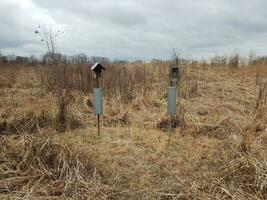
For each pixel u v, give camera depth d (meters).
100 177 3.55
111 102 7.04
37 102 6.46
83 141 4.94
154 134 5.26
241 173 3.50
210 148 4.66
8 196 3.18
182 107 6.27
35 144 4.05
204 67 12.88
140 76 9.05
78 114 6.06
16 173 3.62
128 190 3.39
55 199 3.17
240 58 14.02
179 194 3.21
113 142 4.90
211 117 5.93
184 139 5.10
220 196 3.18
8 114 5.51
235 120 5.85
